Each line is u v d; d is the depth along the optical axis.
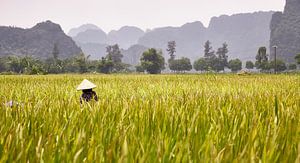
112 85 18.50
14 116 5.09
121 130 3.77
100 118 4.73
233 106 6.33
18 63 183.25
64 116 5.09
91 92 9.73
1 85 18.91
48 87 16.61
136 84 19.14
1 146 2.88
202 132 3.90
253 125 4.05
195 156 2.82
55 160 2.74
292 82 21.27
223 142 3.46
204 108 5.75
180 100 7.43
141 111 5.26
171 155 2.87
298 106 6.33
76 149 2.99
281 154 2.94
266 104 6.65
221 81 23.23
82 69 181.62
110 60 192.00
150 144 3.18
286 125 4.15
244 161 2.47
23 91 13.12
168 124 4.26
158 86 16.62
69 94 12.09
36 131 3.93
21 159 2.69
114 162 2.61
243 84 18.69
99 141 3.45
